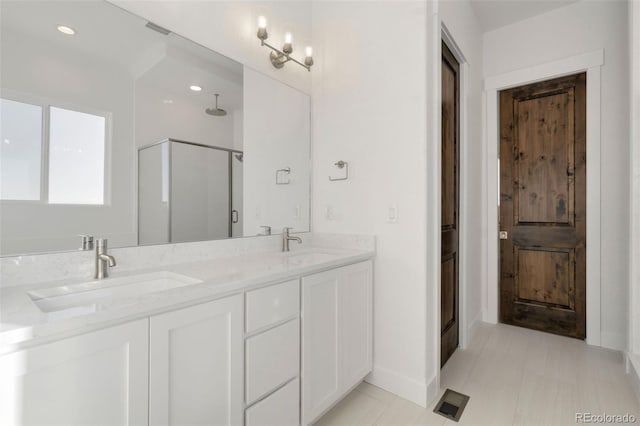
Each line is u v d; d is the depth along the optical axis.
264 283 1.24
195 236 1.57
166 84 1.46
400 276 1.83
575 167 2.63
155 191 1.42
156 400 0.90
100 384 0.79
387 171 1.88
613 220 2.40
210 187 1.64
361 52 2.00
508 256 2.96
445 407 1.70
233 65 1.75
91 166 1.23
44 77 1.11
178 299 0.94
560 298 2.70
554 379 1.96
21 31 1.07
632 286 1.99
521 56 2.85
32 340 0.68
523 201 2.88
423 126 1.73
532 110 2.84
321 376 1.52
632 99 1.95
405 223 1.81
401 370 1.82
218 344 1.08
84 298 1.08
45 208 1.11
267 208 1.95
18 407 0.67
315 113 2.25
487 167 3.02
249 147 1.84
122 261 1.30
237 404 1.13
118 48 1.30
